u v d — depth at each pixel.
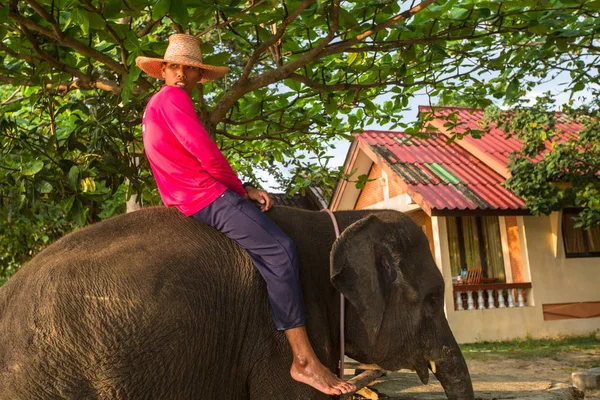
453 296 12.16
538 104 11.09
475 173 13.34
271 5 4.18
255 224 2.96
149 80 5.22
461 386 3.48
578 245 13.39
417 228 3.59
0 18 3.93
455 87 5.99
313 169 7.13
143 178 5.16
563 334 12.77
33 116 6.51
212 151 2.91
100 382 2.56
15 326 2.59
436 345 3.43
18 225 8.52
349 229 3.15
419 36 4.97
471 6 4.78
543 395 6.22
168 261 2.85
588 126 10.70
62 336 2.55
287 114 6.10
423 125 6.49
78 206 4.39
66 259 2.79
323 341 3.18
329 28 4.61
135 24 6.05
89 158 4.98
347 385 2.88
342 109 6.28
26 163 4.59
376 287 3.16
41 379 2.50
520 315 12.53
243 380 3.03
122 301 2.66
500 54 5.43
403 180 12.55
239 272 3.01
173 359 2.71
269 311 3.04
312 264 3.32
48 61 4.62
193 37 3.17
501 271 13.41
